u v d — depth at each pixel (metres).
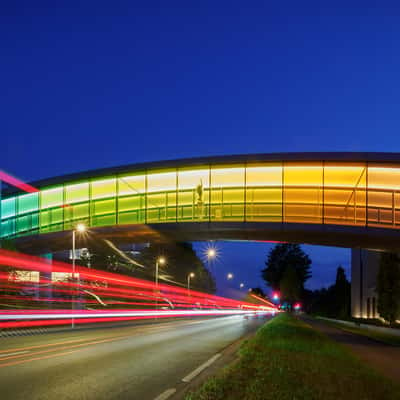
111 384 9.13
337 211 38.06
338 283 81.44
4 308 35.72
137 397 7.97
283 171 39.47
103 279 55.53
